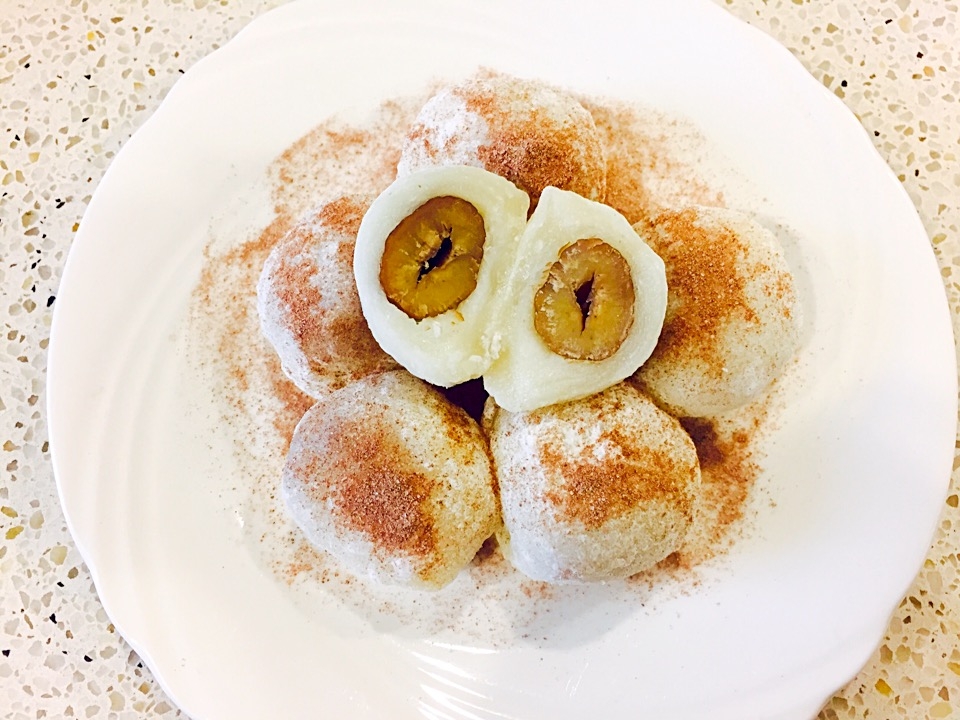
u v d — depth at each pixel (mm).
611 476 182
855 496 215
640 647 215
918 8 252
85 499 223
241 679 217
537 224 180
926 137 245
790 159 227
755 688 210
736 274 190
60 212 255
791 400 221
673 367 194
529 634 218
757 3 254
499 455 197
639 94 234
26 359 247
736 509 219
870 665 222
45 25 265
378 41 240
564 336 179
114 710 231
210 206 237
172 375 232
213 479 229
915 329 217
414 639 219
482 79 230
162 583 222
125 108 259
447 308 180
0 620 235
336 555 195
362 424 190
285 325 201
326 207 205
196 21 262
